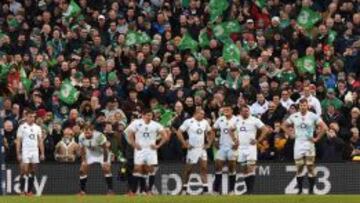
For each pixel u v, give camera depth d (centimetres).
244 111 8138
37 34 10044
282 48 9581
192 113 8819
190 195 7844
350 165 8475
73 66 9450
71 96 9175
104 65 9419
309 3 10206
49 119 8919
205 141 8250
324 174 8475
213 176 8538
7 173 8475
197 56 9681
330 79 9319
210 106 8762
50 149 8688
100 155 8306
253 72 9312
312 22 10088
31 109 8838
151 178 8225
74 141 8656
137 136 8144
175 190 8556
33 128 8275
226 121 8194
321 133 8031
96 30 9969
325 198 7088
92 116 8981
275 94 8788
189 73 9344
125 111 8888
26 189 8325
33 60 9756
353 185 8469
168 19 10206
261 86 8875
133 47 9850
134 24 10019
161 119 8781
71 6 10294
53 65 9581
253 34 9888
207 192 8412
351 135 8625
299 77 9356
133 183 8262
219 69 9369
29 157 8244
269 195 7750
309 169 8094
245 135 8144
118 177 8469
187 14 10300
